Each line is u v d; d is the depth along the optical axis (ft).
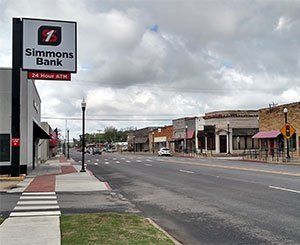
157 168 115.14
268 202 45.85
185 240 29.84
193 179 77.00
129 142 441.68
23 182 76.69
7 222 34.22
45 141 210.59
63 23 90.53
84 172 104.94
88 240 27.37
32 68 88.58
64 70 90.27
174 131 293.43
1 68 90.94
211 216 38.86
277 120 163.32
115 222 33.76
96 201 50.60
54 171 109.70
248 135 228.63
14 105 85.92
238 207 43.24
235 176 79.71
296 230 32.01
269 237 29.99
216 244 28.45
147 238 28.17
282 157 143.43
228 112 230.89
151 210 43.29
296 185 61.21
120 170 111.55
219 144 230.07
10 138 89.20
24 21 88.58
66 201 50.65
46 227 31.78
